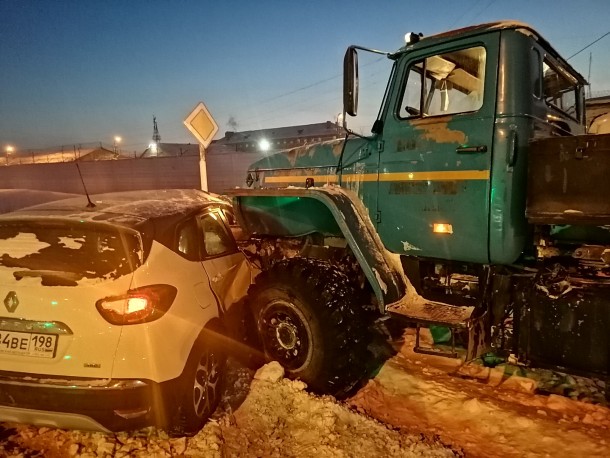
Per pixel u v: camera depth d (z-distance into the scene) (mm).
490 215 3244
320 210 4199
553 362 3055
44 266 2781
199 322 3076
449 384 3844
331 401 3318
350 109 3596
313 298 3568
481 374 4016
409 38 3656
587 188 2791
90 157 47906
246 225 4688
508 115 3193
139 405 2623
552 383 3838
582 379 3859
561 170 2873
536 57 3396
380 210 3840
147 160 32438
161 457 2746
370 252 3654
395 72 3752
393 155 3738
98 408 2557
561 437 3086
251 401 3387
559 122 3797
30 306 2625
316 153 4422
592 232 3156
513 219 3223
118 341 2600
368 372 4062
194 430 3006
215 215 4016
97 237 2930
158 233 3082
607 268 3104
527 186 3037
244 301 4016
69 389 2539
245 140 45406
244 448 2926
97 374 2580
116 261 2816
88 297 2617
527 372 4016
